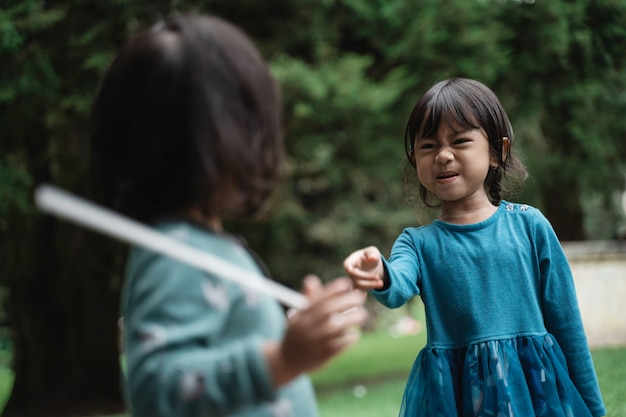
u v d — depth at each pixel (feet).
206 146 4.12
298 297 4.25
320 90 26.07
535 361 8.46
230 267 3.97
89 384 33.96
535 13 27.50
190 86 4.16
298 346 3.76
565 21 26.78
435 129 8.96
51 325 33.99
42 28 24.41
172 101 4.17
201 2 27.71
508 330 8.56
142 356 3.85
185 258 3.71
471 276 8.69
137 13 26.14
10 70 24.84
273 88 4.46
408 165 11.23
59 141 30.50
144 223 4.37
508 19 28.22
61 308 34.06
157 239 3.57
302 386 4.66
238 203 4.39
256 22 29.73
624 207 42.57
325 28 29.66
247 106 4.29
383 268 7.72
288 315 5.09
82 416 32.01
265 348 3.87
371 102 26.66
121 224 3.34
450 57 28.55
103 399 33.83
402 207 56.08
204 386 3.77
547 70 28.73
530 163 34.01
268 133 4.39
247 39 4.46
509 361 8.41
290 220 40.11
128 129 4.28
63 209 2.93
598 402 8.86
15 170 26.13
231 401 3.80
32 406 33.19
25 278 33.47
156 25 4.50
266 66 4.47
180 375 3.78
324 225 52.70
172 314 3.93
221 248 4.34
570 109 30.25
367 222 54.70
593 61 27.32
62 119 28.32
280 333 4.47
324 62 27.86
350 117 27.35
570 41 26.96
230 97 4.23
